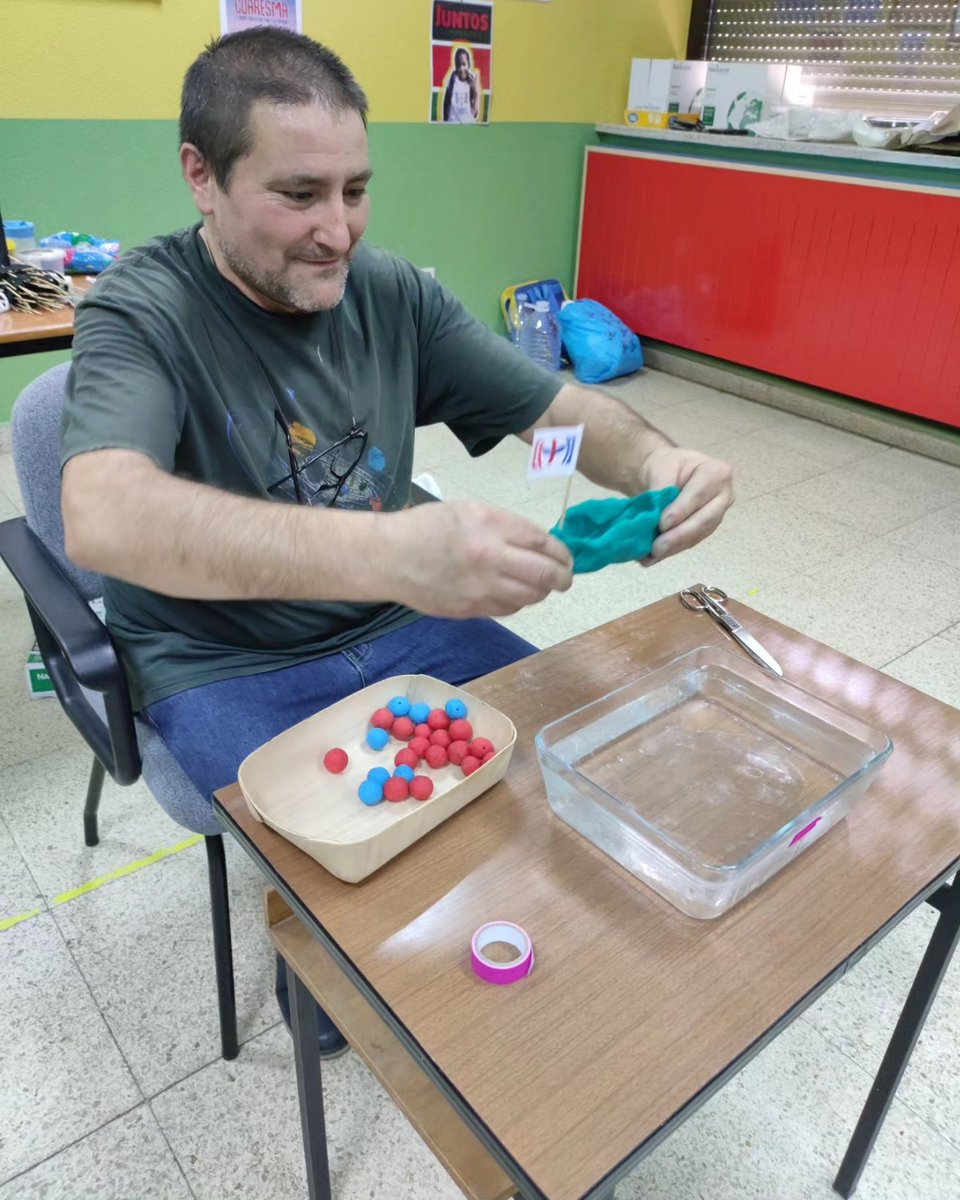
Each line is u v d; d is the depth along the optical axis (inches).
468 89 136.5
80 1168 44.1
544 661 41.1
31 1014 50.9
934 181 114.5
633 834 29.9
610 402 50.6
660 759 35.3
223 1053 49.0
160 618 45.7
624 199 151.7
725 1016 25.8
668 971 27.1
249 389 44.6
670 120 145.3
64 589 43.3
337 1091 48.0
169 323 41.6
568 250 164.2
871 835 32.3
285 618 46.8
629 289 157.3
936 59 129.0
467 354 51.4
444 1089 24.0
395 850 30.4
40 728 72.0
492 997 26.2
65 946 54.9
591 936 28.2
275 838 31.3
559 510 109.0
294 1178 44.1
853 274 125.9
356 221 41.7
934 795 34.4
